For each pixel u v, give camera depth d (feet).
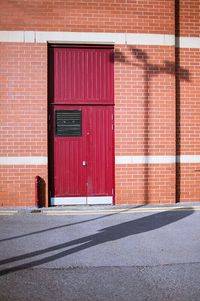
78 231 22.71
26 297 14.15
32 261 17.74
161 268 16.90
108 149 30.42
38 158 29.30
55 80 29.99
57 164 30.09
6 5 28.89
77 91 30.17
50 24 29.22
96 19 29.58
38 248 19.56
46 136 29.32
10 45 28.99
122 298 14.05
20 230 22.91
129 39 29.86
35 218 25.96
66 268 16.89
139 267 17.02
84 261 17.74
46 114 29.30
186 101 30.89
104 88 30.30
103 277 15.92
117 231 22.70
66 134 30.14
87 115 30.27
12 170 29.14
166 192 30.30
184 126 30.86
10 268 16.89
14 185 29.17
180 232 22.44
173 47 30.30
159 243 20.39
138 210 28.19
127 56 29.89
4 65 28.96
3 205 29.14
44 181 29.37
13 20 28.96
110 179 30.48
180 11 30.83
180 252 18.99
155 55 30.14
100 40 29.58
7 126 29.04
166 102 30.22
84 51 30.17
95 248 19.58
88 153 30.30
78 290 14.71
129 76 29.91
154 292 14.55
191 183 30.96
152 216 26.35
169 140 30.30
